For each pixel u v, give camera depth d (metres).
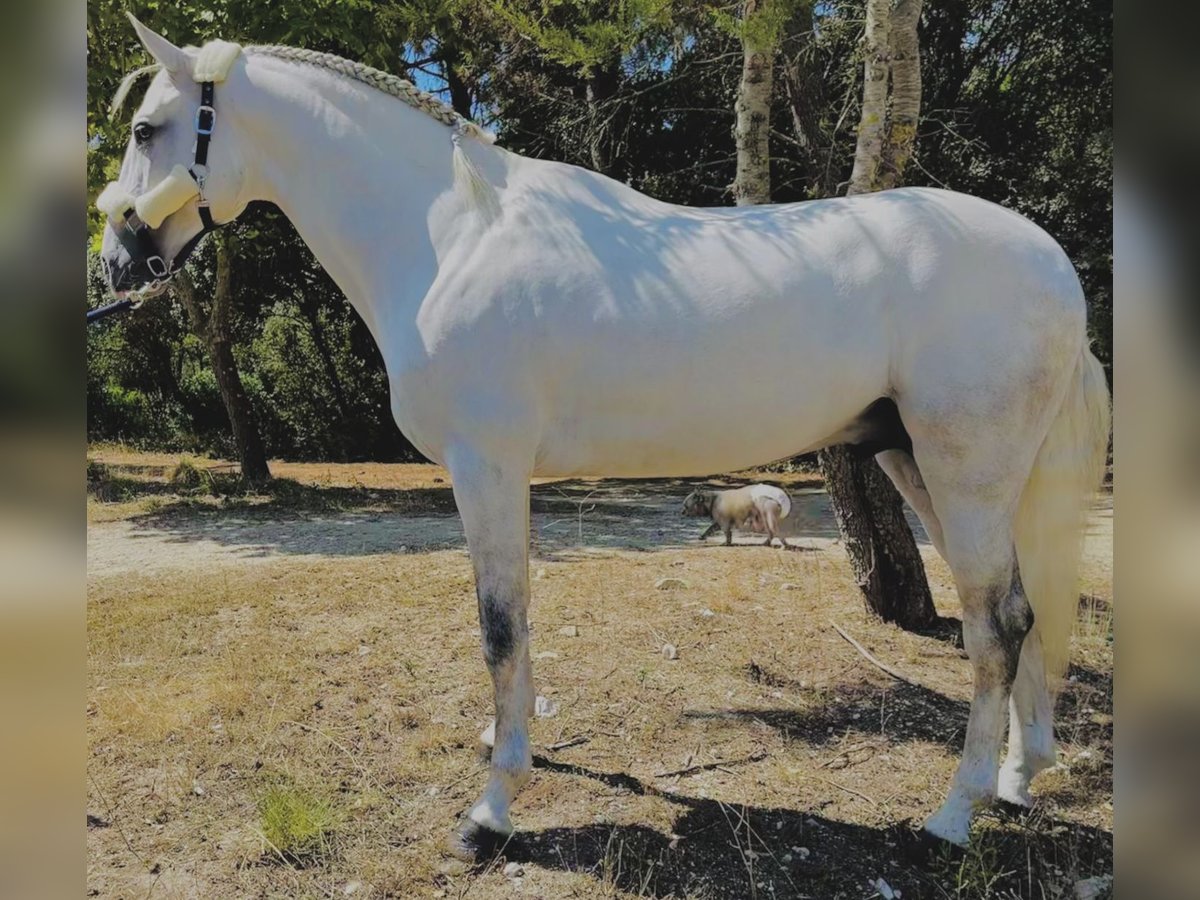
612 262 1.97
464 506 2.00
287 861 2.01
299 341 14.96
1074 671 3.24
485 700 2.91
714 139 10.12
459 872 1.97
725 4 3.57
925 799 2.30
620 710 2.85
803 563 5.14
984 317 1.90
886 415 2.11
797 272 1.95
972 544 1.96
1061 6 8.55
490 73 9.49
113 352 15.91
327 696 2.95
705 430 2.00
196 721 2.73
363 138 2.12
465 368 1.94
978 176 8.88
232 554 5.74
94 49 6.51
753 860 2.00
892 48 3.37
